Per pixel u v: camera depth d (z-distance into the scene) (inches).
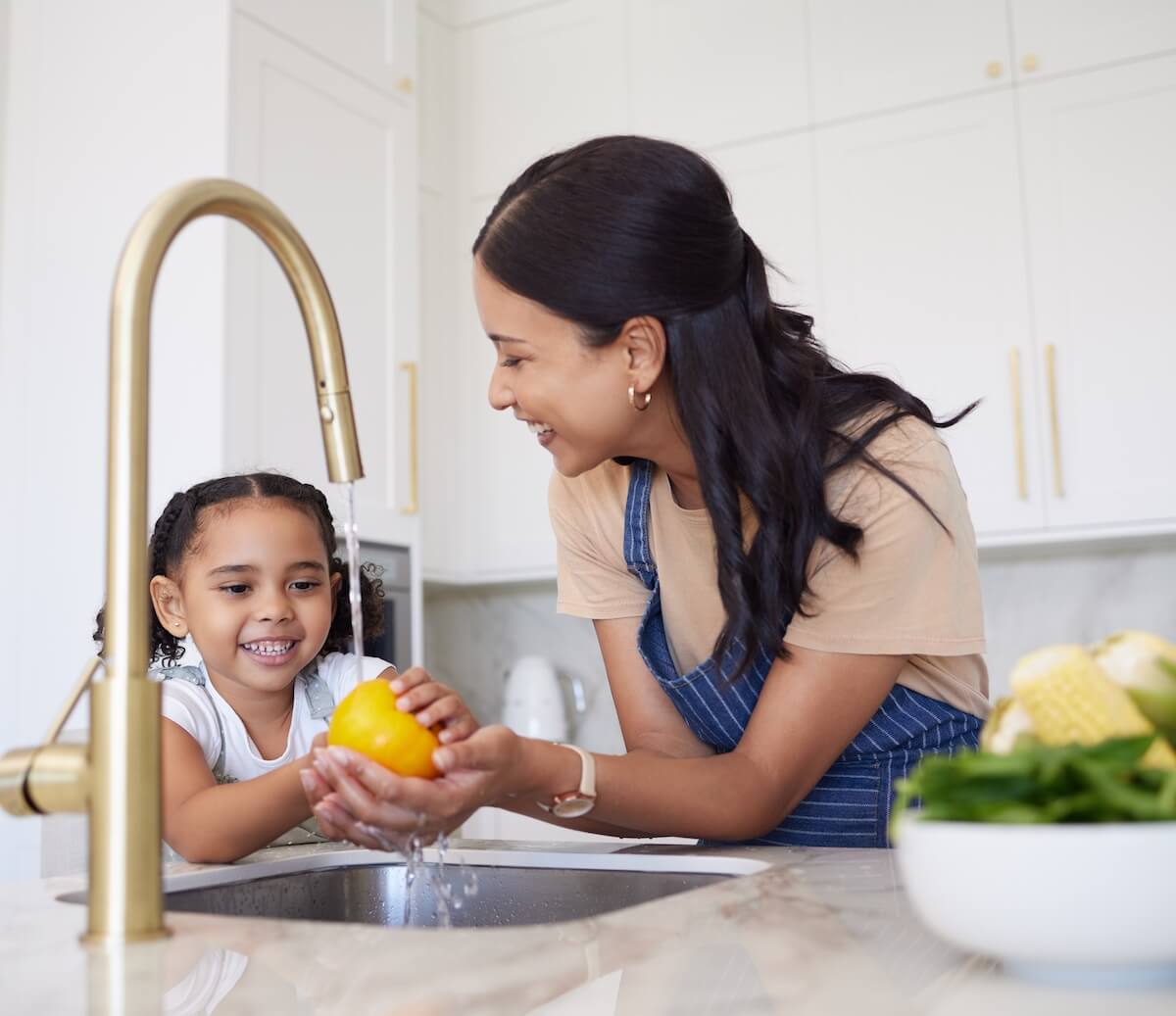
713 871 37.1
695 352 41.6
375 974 21.9
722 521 43.1
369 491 101.2
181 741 48.2
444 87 122.7
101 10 96.6
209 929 26.2
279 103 95.2
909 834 20.8
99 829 25.0
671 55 114.4
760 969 21.4
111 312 25.4
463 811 35.4
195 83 91.7
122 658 25.1
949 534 43.9
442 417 118.2
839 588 43.0
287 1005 20.0
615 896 39.0
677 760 41.3
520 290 40.8
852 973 20.9
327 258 98.8
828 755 43.5
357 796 34.7
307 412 94.8
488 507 118.9
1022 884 19.0
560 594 53.2
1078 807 19.6
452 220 122.1
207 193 27.4
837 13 107.7
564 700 120.9
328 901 41.1
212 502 56.0
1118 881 18.5
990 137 101.0
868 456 43.0
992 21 101.7
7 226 99.8
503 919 40.6
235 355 88.7
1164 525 93.3
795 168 108.0
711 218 41.6
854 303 104.6
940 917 20.3
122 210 94.0
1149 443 94.0
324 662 59.4
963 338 100.3
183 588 55.9
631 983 20.7
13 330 98.3
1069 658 22.0
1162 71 95.8
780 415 43.0
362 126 103.6
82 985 21.4
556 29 119.9
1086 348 96.4
